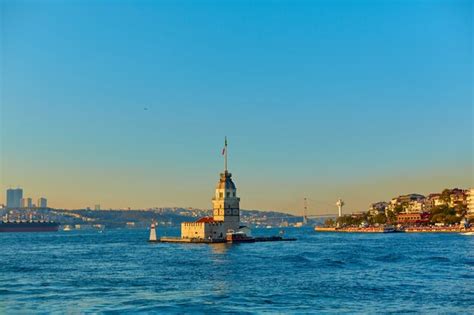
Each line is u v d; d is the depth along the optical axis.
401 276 188.75
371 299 147.12
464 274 191.12
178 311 134.50
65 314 132.50
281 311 133.50
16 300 149.50
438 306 137.25
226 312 132.88
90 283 179.12
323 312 132.12
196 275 197.50
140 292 160.25
